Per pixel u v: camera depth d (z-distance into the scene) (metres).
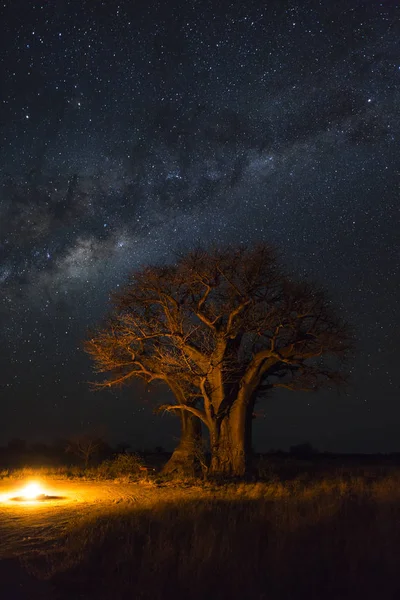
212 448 30.86
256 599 7.32
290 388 31.48
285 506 15.07
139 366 32.22
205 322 30.45
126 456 35.12
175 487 26.02
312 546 9.51
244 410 30.89
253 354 31.25
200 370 31.22
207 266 30.05
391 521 11.41
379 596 7.17
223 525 12.20
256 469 31.78
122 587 8.16
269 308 30.23
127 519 14.30
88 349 31.52
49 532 14.00
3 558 11.02
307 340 30.62
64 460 46.31
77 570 9.32
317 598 7.25
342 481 23.70
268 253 30.33
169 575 8.53
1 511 18.03
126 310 31.36
